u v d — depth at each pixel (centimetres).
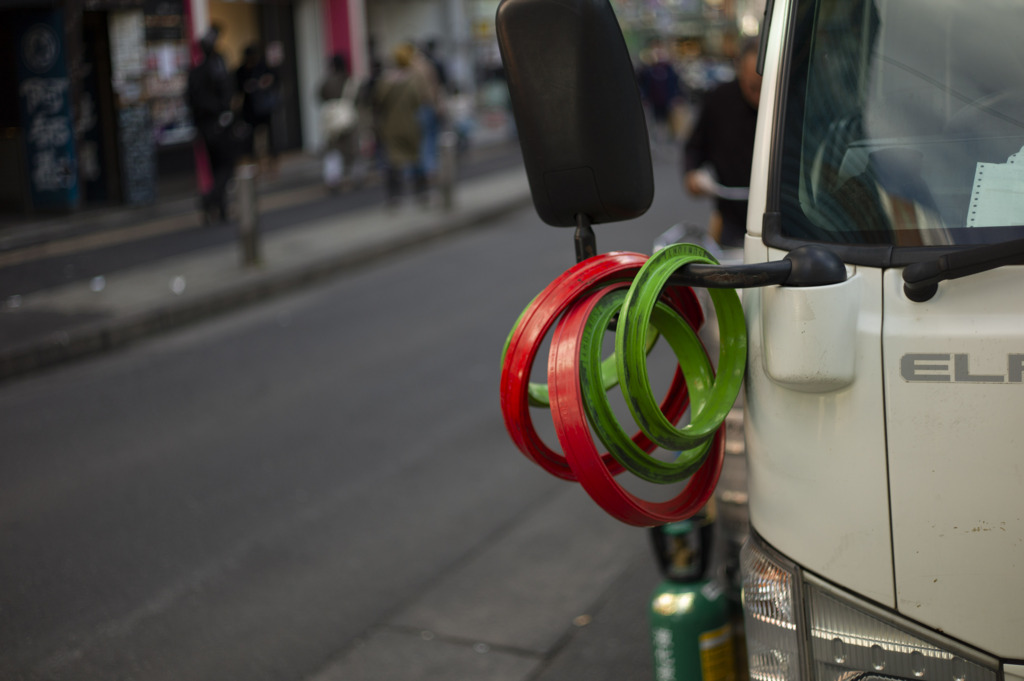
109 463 608
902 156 190
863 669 178
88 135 1534
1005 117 188
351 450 607
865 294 174
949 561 169
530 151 203
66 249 1259
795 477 181
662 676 309
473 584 447
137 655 406
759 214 201
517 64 199
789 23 206
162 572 472
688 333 210
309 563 474
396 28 2634
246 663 397
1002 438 164
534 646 396
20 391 774
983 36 194
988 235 179
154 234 1344
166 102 1667
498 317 898
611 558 464
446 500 534
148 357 850
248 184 1102
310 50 2172
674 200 1490
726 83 536
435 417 654
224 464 595
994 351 164
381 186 1731
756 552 194
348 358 802
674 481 199
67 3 1428
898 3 200
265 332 905
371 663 392
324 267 1122
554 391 187
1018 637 167
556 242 1245
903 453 170
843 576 177
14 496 565
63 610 443
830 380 171
